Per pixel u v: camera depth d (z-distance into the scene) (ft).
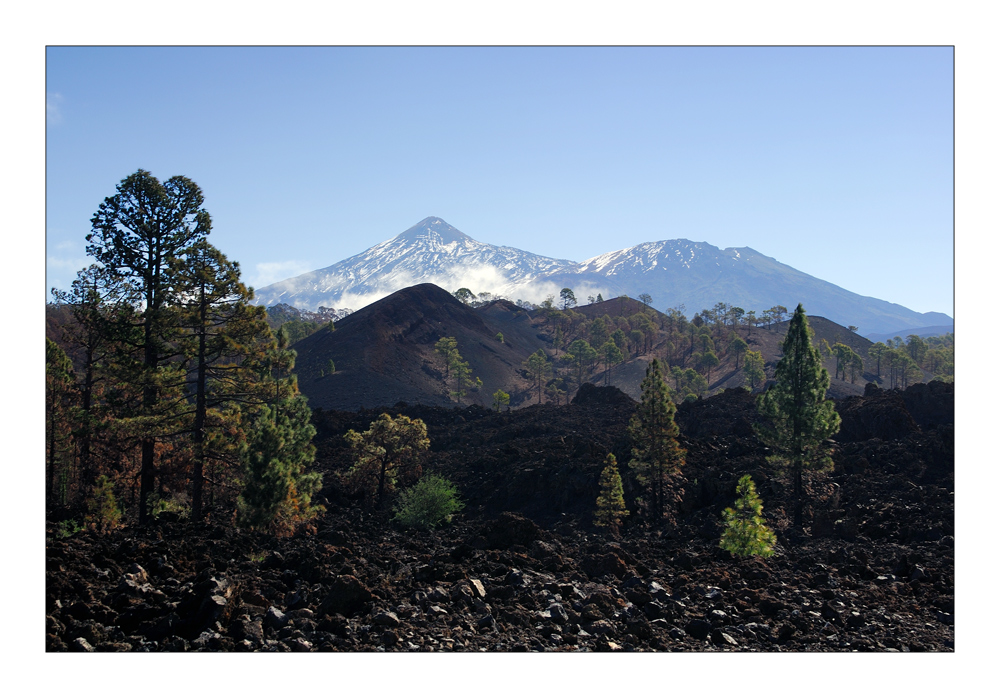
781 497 121.39
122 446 97.04
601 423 219.20
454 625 51.06
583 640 49.85
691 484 130.62
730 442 159.02
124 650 41.65
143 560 60.59
